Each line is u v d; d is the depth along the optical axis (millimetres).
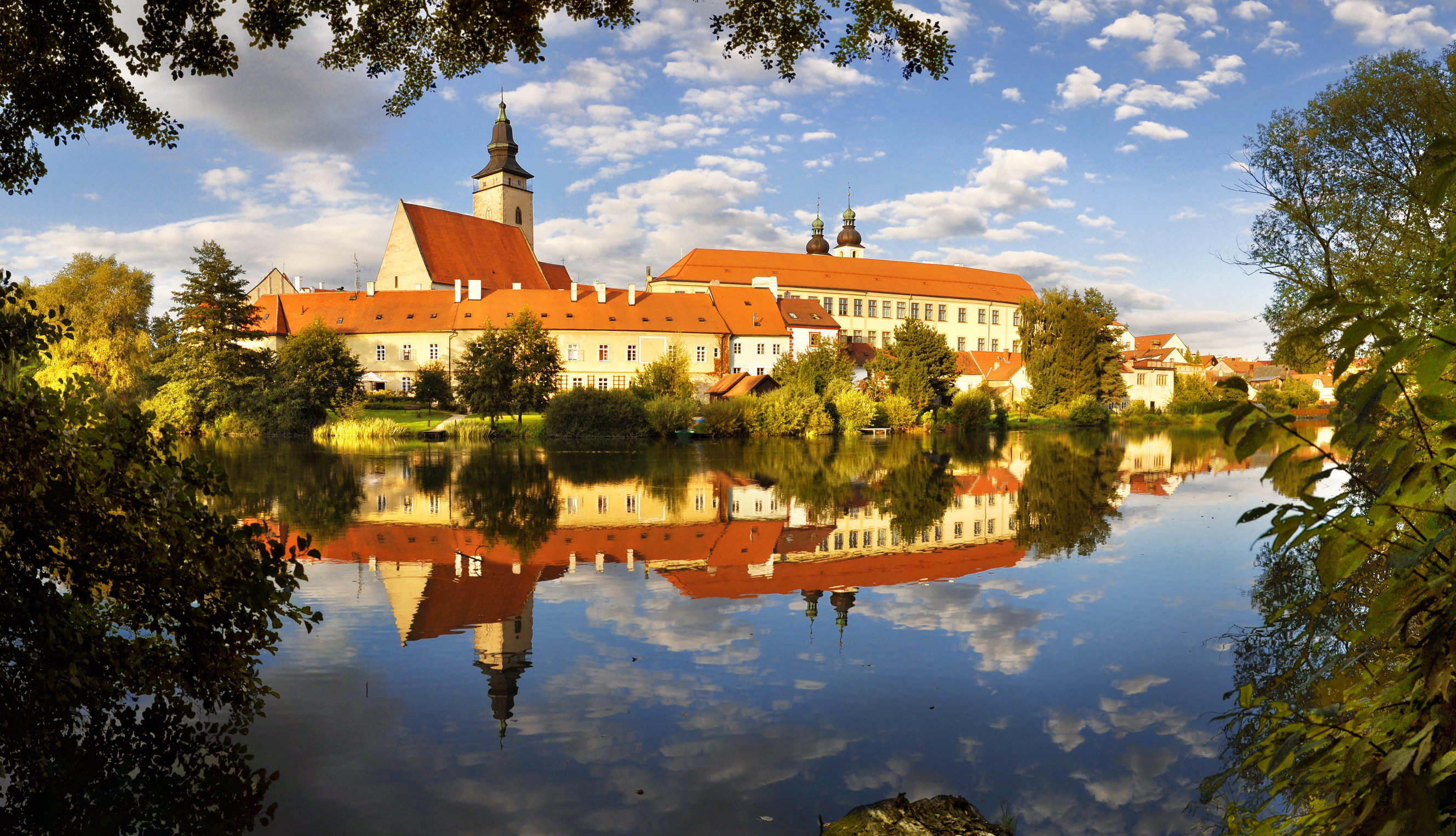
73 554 7223
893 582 14320
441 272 95250
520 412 66688
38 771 6812
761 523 21000
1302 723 2637
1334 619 5383
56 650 7207
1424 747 1961
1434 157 2238
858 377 95938
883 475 33656
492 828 6094
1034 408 86812
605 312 88000
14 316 7113
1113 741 7547
